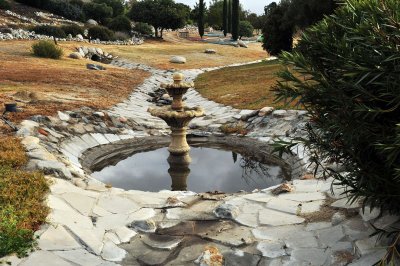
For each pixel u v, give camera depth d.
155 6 75.38
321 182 9.25
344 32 6.27
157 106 22.84
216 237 6.98
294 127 15.03
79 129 15.13
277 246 6.59
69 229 6.79
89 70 31.34
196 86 28.72
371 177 5.75
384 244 6.09
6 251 5.85
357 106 5.39
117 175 12.23
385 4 5.48
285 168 12.60
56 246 6.27
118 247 6.66
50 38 50.84
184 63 45.94
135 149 15.07
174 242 6.86
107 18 78.00
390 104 5.63
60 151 12.48
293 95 6.40
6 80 23.28
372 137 5.70
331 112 6.09
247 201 8.46
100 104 19.00
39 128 13.48
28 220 6.67
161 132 17.22
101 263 6.10
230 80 29.00
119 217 7.70
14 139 11.16
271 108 17.27
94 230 7.05
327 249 6.36
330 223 7.11
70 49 43.97
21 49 39.03
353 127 5.61
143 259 6.36
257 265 6.17
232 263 6.24
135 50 53.72
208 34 94.00
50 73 27.16
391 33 5.31
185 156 13.88
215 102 21.47
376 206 6.55
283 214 7.73
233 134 16.47
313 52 6.45
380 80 5.47
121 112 18.77
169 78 35.97
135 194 8.94
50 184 8.48
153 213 7.98
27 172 8.89
